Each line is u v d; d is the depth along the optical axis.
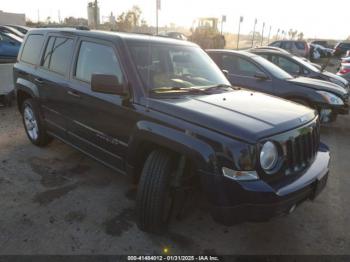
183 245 2.94
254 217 2.41
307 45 21.59
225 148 2.43
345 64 12.87
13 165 4.42
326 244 3.05
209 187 2.49
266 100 3.36
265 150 2.46
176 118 2.75
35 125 4.99
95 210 3.41
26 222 3.15
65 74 4.00
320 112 6.55
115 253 2.78
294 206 2.66
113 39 3.44
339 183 4.38
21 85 4.95
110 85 3.05
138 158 3.15
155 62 3.43
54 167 4.41
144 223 2.94
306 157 2.91
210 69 4.03
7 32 12.81
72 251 2.78
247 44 49.59
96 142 3.64
